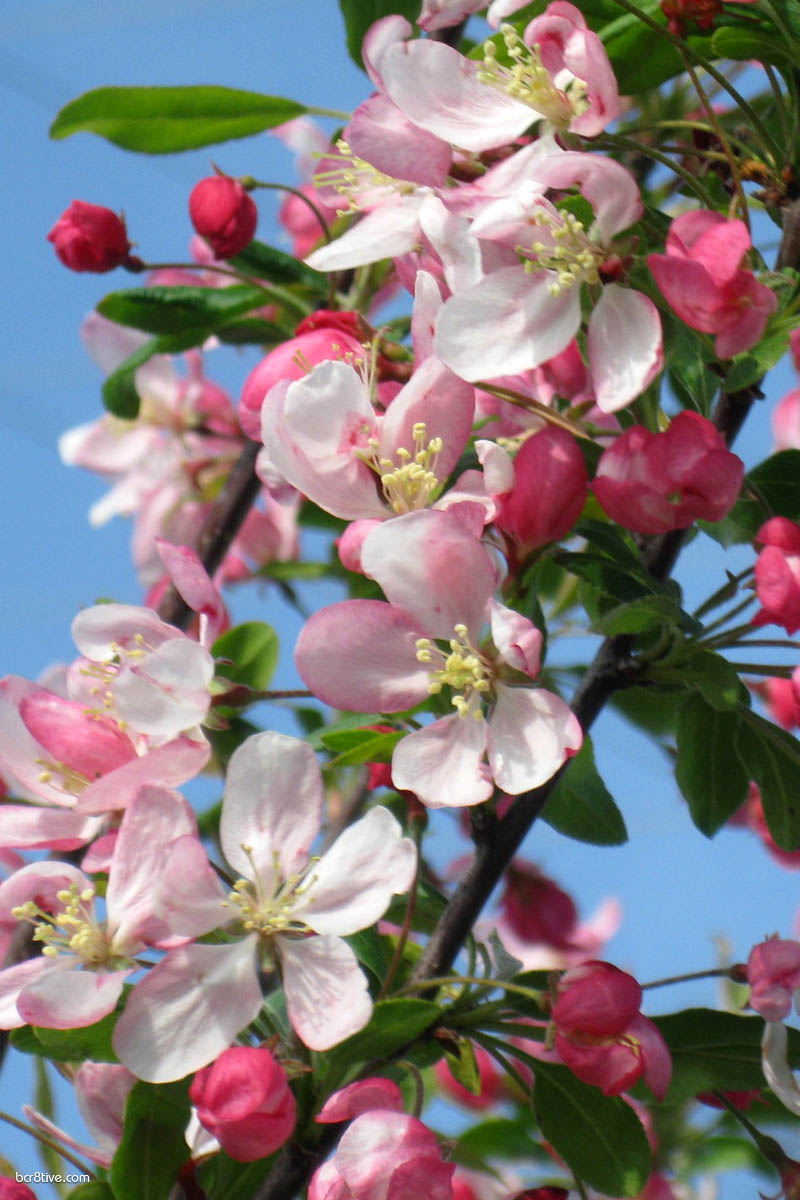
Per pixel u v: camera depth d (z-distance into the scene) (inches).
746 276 20.5
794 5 22.8
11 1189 21.9
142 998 20.6
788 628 21.4
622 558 22.0
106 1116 22.1
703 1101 23.3
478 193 21.5
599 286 21.2
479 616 21.1
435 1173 20.2
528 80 21.6
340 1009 20.6
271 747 21.1
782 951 22.0
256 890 20.9
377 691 21.1
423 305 21.5
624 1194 21.4
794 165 22.6
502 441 22.6
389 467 21.4
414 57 21.7
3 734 21.9
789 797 23.1
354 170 23.0
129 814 21.0
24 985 20.9
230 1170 21.5
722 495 20.9
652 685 22.1
